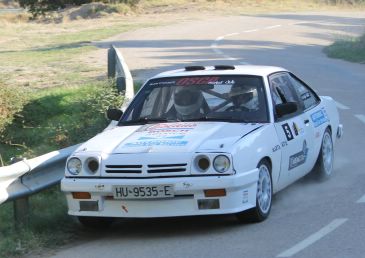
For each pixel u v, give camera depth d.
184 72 10.93
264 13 65.06
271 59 29.98
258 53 32.69
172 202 8.72
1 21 67.75
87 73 25.92
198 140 9.06
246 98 10.19
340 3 77.75
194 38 41.66
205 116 10.07
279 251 8.03
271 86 10.43
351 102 19.28
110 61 19.94
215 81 10.53
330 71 26.02
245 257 7.88
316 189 11.05
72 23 59.31
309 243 8.29
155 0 74.12
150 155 8.84
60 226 9.80
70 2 73.00
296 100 11.11
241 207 8.79
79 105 17.45
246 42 39.16
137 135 9.52
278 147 9.76
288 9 70.88
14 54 34.88
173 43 38.34
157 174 8.70
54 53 34.50
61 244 9.15
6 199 9.07
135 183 8.68
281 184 10.03
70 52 34.59
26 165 9.40
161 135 9.38
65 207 10.32
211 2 74.00
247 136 9.21
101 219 9.55
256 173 9.02
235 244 8.42
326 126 11.74
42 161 9.68
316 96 12.05
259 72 10.59
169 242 8.78
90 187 8.88
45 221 9.74
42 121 17.41
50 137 15.40
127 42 39.56
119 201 8.85
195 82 10.59
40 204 10.46
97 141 9.52
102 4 67.12
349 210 9.72
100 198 8.92
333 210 9.77
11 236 9.07
